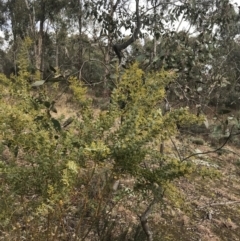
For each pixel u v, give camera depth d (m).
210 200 4.43
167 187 1.50
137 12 2.54
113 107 1.52
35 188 1.52
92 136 1.49
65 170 1.30
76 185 1.74
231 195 4.80
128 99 1.54
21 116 1.41
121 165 1.45
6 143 1.53
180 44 2.49
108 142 1.46
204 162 2.06
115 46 2.45
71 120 1.58
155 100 1.52
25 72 1.60
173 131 1.48
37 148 1.47
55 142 1.46
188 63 2.43
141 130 1.44
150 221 3.45
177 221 3.59
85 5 3.12
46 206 1.34
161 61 2.22
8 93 1.58
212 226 3.75
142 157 1.43
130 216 3.18
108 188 1.84
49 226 1.75
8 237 1.89
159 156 1.49
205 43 2.57
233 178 5.64
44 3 14.88
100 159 1.42
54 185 1.41
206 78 2.68
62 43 12.34
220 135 1.66
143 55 1.87
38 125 1.50
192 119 1.48
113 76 1.66
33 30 15.94
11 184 1.49
